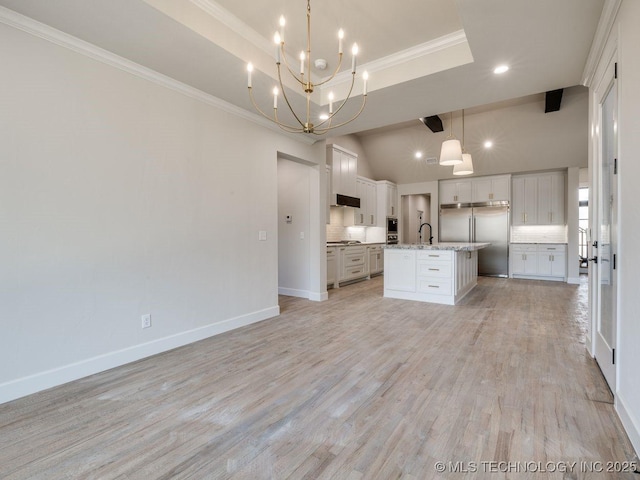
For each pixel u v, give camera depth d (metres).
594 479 1.37
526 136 6.26
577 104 5.50
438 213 8.12
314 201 4.98
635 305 1.58
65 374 2.27
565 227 7.09
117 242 2.56
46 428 1.75
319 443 1.63
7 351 2.03
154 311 2.82
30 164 2.11
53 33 2.18
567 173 6.76
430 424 1.78
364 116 3.91
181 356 2.77
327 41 2.87
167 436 1.69
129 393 2.13
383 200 8.05
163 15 2.07
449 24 2.66
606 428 1.72
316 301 4.89
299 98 3.35
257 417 1.86
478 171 7.38
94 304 2.43
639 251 1.53
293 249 5.27
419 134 7.03
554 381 2.26
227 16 2.47
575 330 3.42
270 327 3.59
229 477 1.40
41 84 2.15
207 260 3.27
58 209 2.24
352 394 2.11
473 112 5.98
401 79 3.06
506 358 2.68
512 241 7.65
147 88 2.76
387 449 1.58
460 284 4.93
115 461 1.50
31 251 2.12
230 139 3.52
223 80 2.95
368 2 2.38
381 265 7.81
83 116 2.36
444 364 2.57
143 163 2.73
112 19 2.10
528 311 4.23
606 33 2.11
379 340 3.14
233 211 3.55
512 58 2.64
